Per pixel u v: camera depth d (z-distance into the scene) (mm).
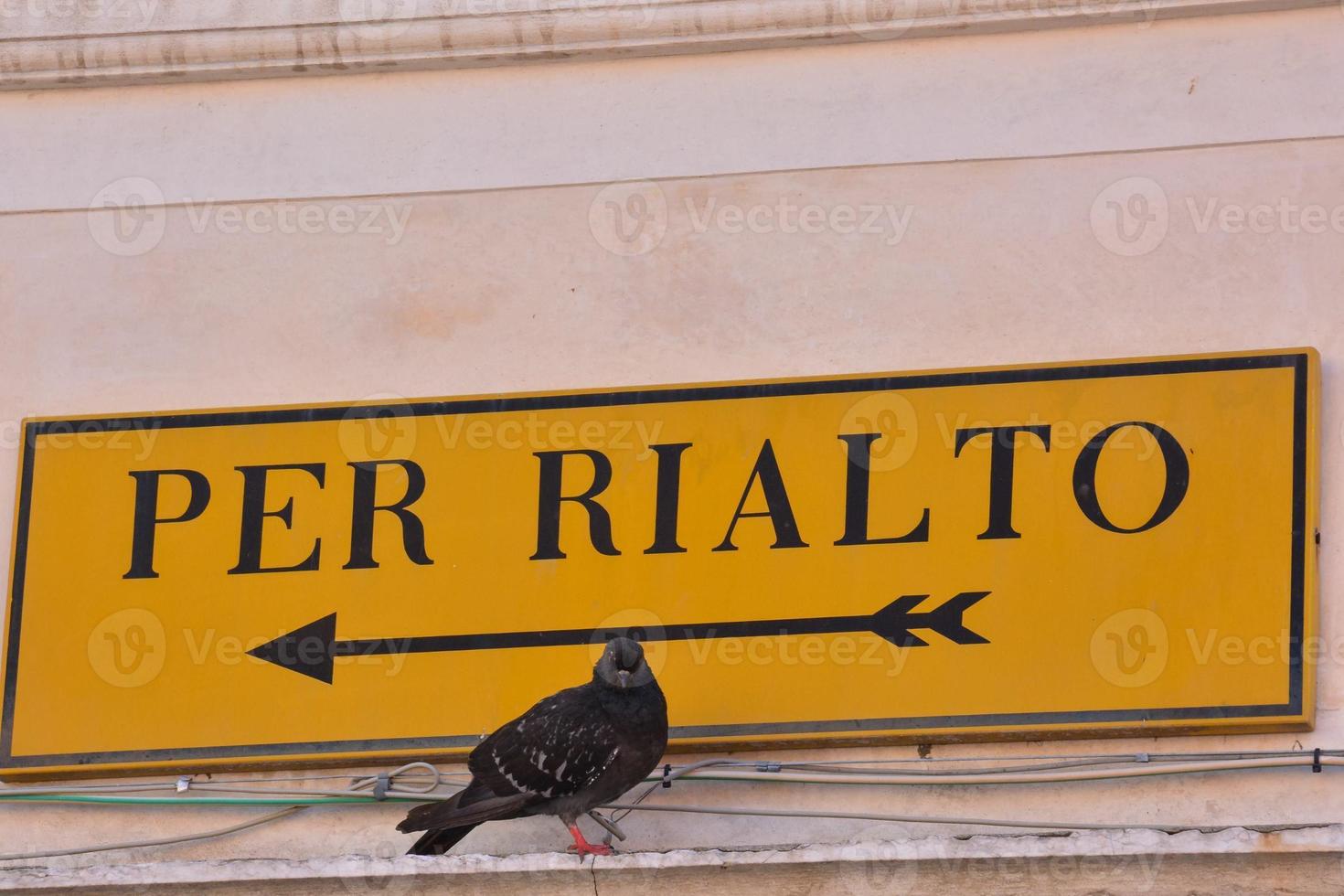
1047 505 10203
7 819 10547
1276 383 10188
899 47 11055
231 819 10438
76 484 10828
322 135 11336
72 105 11523
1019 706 9953
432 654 10406
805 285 10805
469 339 10953
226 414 10867
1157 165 10711
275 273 11172
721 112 11109
